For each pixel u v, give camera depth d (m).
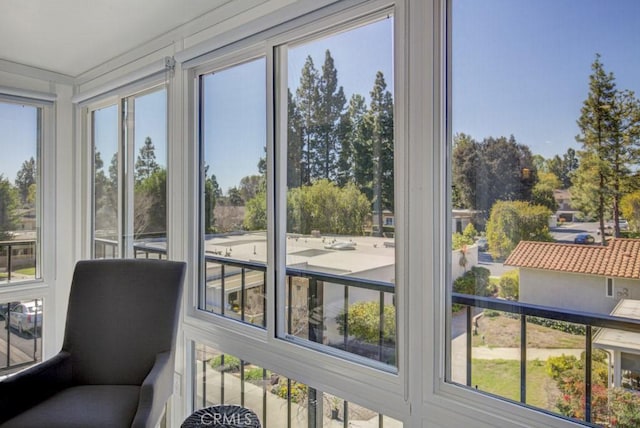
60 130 3.19
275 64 1.85
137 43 2.55
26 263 3.07
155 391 1.60
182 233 2.33
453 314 1.37
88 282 2.00
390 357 1.52
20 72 2.94
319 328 1.74
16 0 1.99
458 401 1.33
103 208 3.06
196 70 2.27
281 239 1.87
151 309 1.96
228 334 2.06
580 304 1.15
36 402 1.67
